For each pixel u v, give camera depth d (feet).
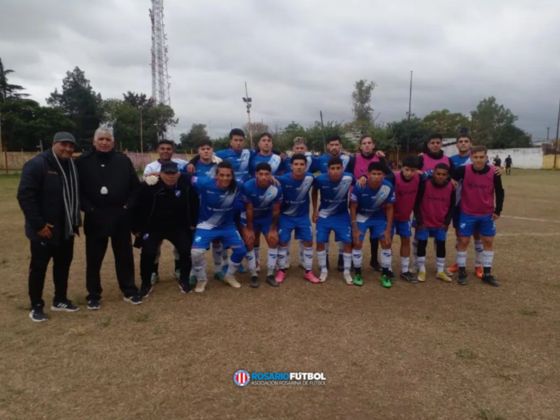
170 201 16.62
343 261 20.52
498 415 9.15
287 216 19.02
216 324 14.01
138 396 9.87
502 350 12.27
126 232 15.80
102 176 14.99
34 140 141.18
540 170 147.13
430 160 19.66
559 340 12.98
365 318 14.62
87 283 15.52
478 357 11.83
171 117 198.18
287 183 18.13
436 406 9.52
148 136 193.16
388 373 10.94
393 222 19.16
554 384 10.49
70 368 11.14
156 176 16.24
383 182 17.84
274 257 18.54
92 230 15.15
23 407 9.43
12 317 14.65
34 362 11.46
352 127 148.66
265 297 16.83
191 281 18.94
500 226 33.06
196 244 16.99
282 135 141.79
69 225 14.28
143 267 16.85
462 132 20.44
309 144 132.67
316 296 16.98
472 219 18.29
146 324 14.01
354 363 11.45
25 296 16.87
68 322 14.19
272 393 10.02
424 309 15.57
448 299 16.70
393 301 16.44
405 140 140.36
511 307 15.76
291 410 9.39
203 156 19.17
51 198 13.91
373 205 18.25
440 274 19.31
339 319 14.51
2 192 58.95
